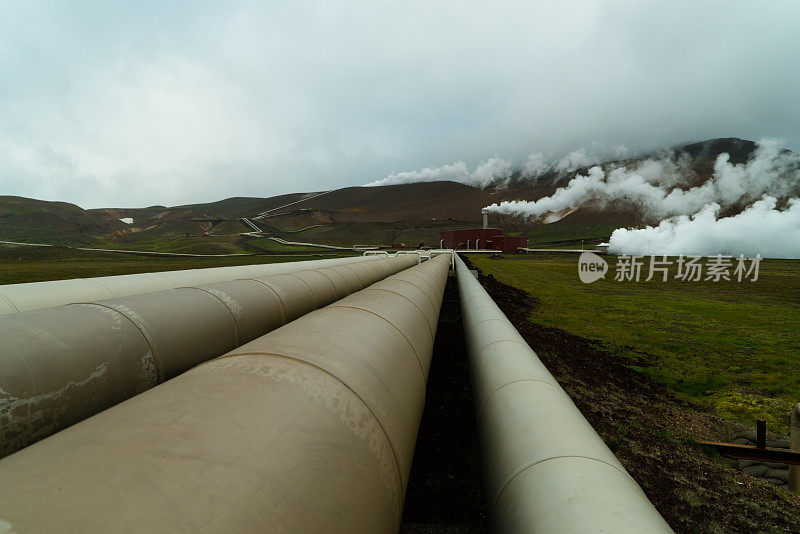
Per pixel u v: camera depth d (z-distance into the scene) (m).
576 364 11.77
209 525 0.93
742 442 8.17
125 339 2.65
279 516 1.10
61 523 0.79
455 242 148.12
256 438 1.23
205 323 3.50
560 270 57.88
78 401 2.22
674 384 11.63
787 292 37.44
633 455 6.71
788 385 11.63
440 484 4.34
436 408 6.49
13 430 1.87
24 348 2.03
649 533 1.34
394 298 4.14
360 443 1.60
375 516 1.54
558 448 1.98
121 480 0.95
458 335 11.99
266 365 1.71
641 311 24.98
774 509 5.74
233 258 99.06
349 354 2.08
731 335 18.72
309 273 7.08
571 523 1.46
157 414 1.26
